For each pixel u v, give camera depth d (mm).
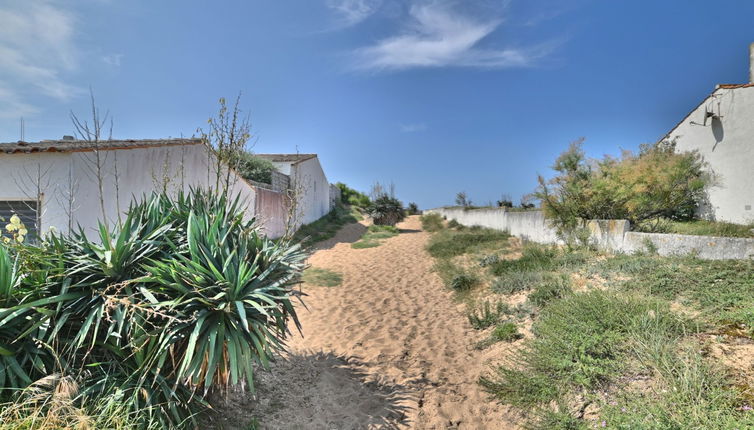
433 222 25281
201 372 3197
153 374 3197
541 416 3373
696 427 2691
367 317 7160
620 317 4328
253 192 13719
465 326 6395
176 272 3254
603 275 6410
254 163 17625
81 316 3217
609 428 2994
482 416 3822
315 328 6555
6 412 2516
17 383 2846
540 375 3912
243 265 3457
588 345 3963
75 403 2770
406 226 25859
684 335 3859
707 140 13617
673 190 9000
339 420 3818
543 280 7008
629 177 8773
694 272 5539
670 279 5461
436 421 3785
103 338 3248
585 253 8180
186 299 3314
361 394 4359
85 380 2965
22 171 6672
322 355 5430
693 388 3061
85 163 6816
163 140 9703
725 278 5223
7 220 6734
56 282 3197
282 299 3752
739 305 4363
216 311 3340
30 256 3260
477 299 7531
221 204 4621
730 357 3441
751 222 11633
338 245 16453
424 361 5203
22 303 3021
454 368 4930
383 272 11117
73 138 10734
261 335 3557
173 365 3164
